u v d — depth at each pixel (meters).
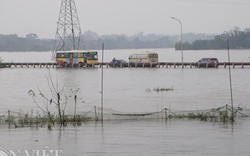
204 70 182.62
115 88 112.25
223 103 77.44
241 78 136.75
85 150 39.00
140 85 119.94
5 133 47.16
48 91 104.38
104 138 44.00
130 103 79.31
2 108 72.94
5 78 152.88
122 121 55.38
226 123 52.62
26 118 55.81
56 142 42.31
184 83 123.56
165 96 91.38
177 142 41.81
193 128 49.47
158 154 37.34
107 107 73.12
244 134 45.38
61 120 54.25
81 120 55.59
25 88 114.19
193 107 72.44
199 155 37.00
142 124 52.72
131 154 37.44
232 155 36.88
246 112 61.97
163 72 175.25
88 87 115.12
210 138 43.56
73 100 83.00
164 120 55.88
